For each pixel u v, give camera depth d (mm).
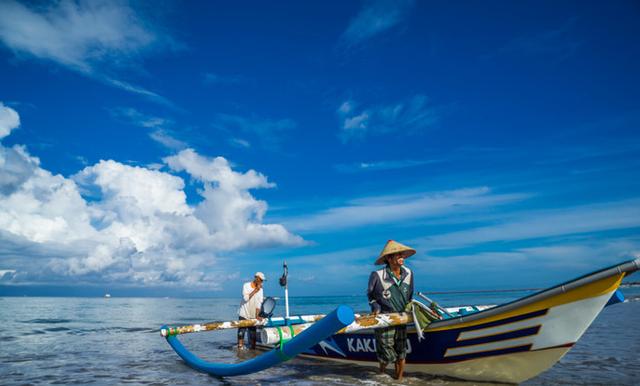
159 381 5102
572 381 4750
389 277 5070
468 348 4664
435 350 4930
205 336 10516
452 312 6746
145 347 8258
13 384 4941
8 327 12539
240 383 4961
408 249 4973
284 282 8023
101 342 9023
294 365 6074
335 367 5879
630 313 13750
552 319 4066
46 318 17031
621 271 3590
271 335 4730
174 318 17109
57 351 7680
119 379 5215
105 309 27750
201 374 5527
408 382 4859
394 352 4973
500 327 4383
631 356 6258
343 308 3729
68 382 5043
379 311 5074
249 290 8219
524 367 4438
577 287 3822
